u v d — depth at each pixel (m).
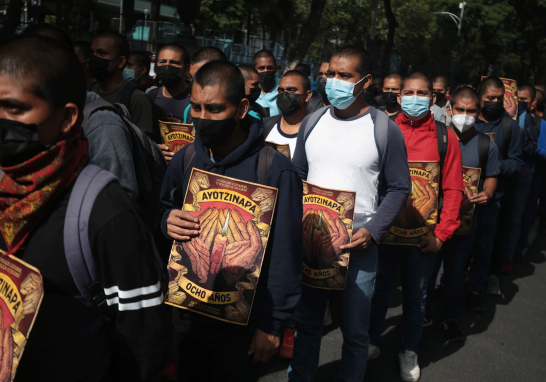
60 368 1.23
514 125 4.40
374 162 2.55
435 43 37.72
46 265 1.18
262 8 21.89
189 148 2.06
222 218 1.85
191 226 1.86
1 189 1.18
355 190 2.57
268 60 5.25
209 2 21.05
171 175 2.11
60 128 1.17
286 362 3.43
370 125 2.58
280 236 1.84
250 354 1.87
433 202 3.03
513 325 4.35
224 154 1.96
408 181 2.56
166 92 4.31
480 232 4.45
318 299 2.69
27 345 1.20
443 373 3.47
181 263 1.89
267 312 1.81
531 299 4.98
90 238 1.19
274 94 5.42
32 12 10.61
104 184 1.22
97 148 2.08
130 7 15.53
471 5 33.53
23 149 1.13
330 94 2.59
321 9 14.71
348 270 2.64
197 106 1.81
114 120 2.15
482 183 3.94
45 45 1.14
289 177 1.88
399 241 3.07
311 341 2.73
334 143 2.60
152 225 2.39
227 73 1.77
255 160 1.91
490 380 3.43
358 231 2.51
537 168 5.98
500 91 4.35
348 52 2.56
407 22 35.84
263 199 1.82
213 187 1.87
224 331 1.92
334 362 3.49
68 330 1.23
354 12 30.61
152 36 14.70
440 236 3.10
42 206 1.17
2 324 1.16
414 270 3.19
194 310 1.87
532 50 38.94
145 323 1.26
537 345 4.00
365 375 3.36
